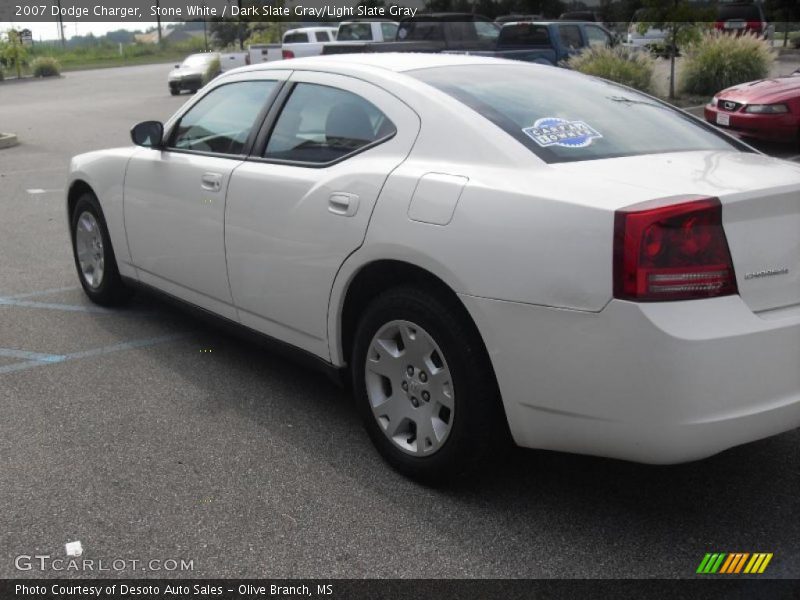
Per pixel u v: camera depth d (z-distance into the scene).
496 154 3.17
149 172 4.82
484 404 3.11
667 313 2.65
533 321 2.86
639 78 16.53
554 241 2.81
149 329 5.34
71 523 3.13
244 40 35.28
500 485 3.39
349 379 3.82
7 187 10.95
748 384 2.73
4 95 30.25
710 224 2.71
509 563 2.89
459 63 4.00
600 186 2.88
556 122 3.44
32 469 3.53
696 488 3.37
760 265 2.81
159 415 4.07
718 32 18.31
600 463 3.57
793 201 2.87
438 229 3.11
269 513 3.20
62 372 4.62
